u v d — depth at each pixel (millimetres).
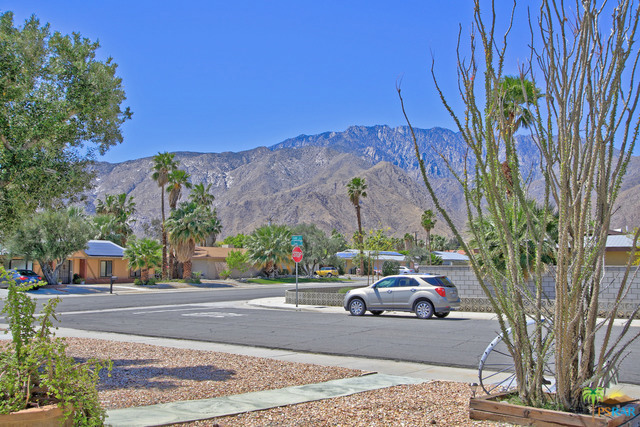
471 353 12086
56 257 44000
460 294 25031
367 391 8031
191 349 12625
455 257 84812
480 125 5676
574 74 5523
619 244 26719
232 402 7328
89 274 55188
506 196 6070
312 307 24578
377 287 20953
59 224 44094
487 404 6043
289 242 64312
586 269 5492
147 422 6285
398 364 10945
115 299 33625
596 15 5461
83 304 29000
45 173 10391
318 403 7227
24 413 4340
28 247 43094
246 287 52688
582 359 5711
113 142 12461
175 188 58875
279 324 18203
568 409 5730
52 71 10812
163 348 12656
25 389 4719
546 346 5875
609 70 5387
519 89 15906
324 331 16156
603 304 17922
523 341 5980
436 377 9609
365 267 79125
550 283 19156
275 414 6664
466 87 5625
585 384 5660
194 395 7770
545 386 6363
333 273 74375
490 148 5656
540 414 5648
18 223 10789
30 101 10391
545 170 5703
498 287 5930
